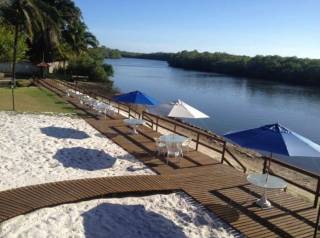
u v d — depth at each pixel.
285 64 116.38
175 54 184.38
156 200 9.82
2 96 24.75
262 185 9.19
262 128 9.20
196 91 61.84
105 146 14.50
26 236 7.53
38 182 10.36
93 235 7.86
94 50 68.50
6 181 10.21
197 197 10.02
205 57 155.50
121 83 63.75
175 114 13.59
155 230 8.27
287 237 8.25
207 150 18.45
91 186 10.05
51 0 50.28
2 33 41.59
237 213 9.23
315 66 107.00
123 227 8.30
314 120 39.81
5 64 47.28
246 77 127.31
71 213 8.68
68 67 56.06
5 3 28.59
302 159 22.05
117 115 20.84
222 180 11.45
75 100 25.25
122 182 10.52
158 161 13.00
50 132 15.92
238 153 20.20
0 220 7.94
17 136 14.80
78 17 53.12
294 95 68.56
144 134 16.59
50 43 48.03
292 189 14.47
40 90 29.59
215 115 38.25
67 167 11.84
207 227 8.52
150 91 55.91
